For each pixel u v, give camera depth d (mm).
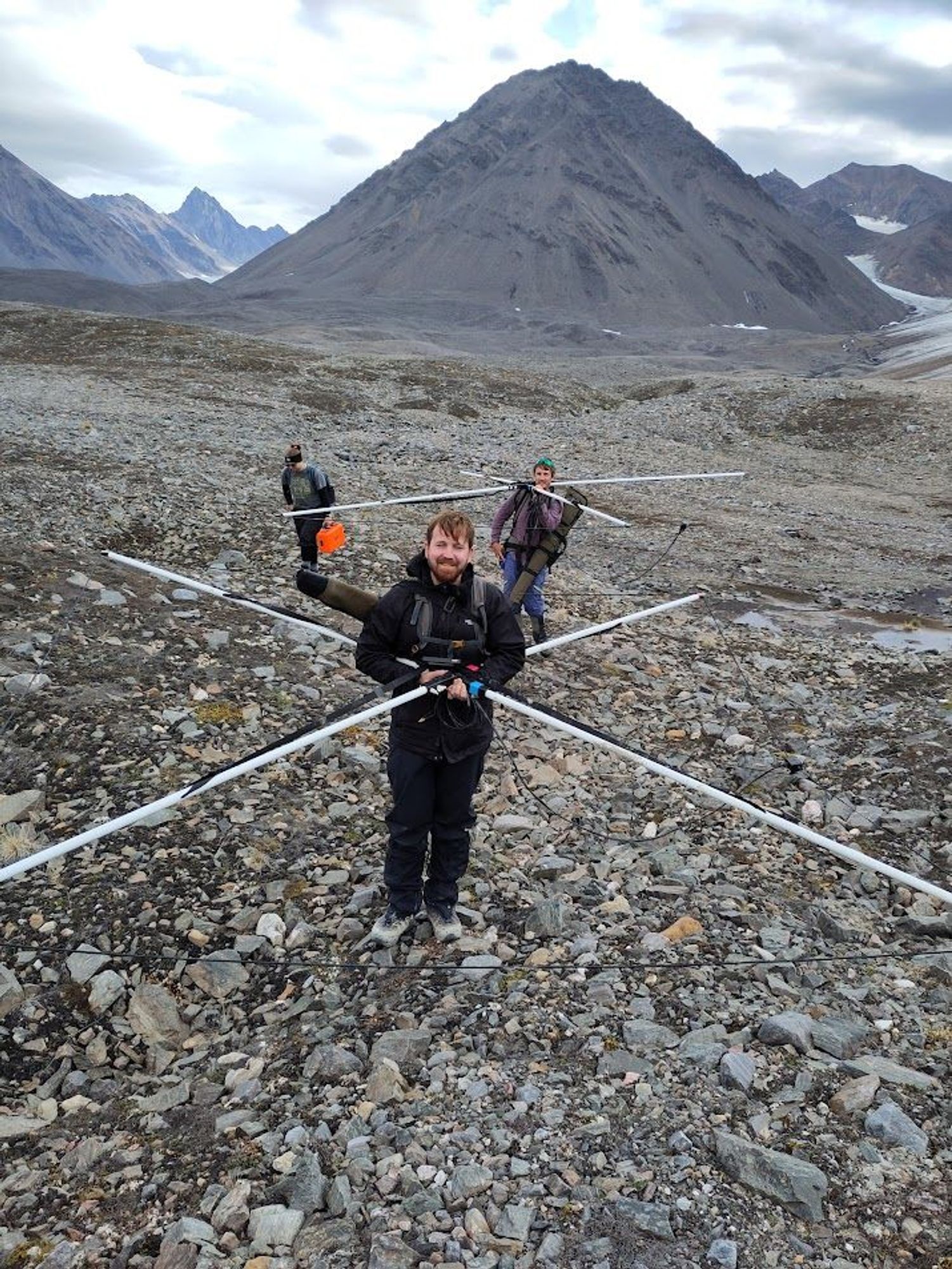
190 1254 3650
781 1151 4039
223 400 36719
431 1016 5039
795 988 5348
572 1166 3971
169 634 10219
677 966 5438
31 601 10414
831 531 23188
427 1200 3797
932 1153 4066
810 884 6680
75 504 14992
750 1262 3506
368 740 8484
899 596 17266
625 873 6598
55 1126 4613
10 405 27609
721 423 39938
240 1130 4340
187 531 14836
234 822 7004
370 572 14234
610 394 62438
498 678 5004
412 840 5465
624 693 10406
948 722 9664
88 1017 5352
